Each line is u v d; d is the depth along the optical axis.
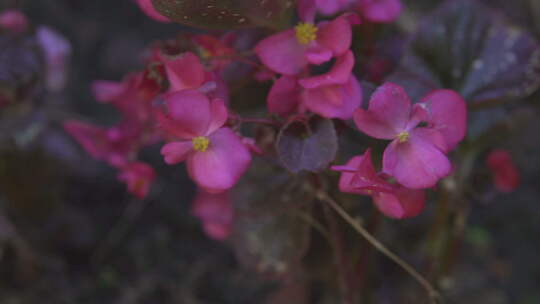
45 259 0.60
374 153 0.39
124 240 0.64
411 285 0.48
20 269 0.57
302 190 0.43
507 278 0.66
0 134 0.54
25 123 0.54
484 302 0.63
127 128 0.46
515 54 0.42
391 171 0.37
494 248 0.69
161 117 0.37
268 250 0.45
